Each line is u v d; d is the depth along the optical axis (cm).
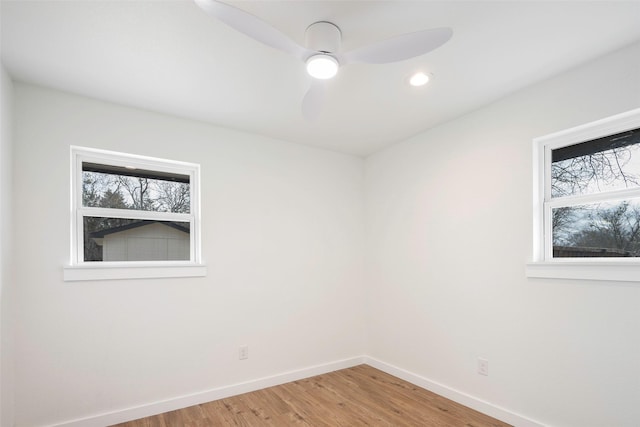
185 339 260
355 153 365
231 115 268
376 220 355
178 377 255
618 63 185
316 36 160
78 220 235
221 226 285
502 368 232
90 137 236
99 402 226
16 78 209
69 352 219
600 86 191
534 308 216
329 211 348
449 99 241
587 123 196
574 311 197
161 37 170
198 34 168
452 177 276
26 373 206
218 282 279
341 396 273
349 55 154
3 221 191
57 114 225
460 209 268
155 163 268
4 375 189
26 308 209
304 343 320
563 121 207
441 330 278
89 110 236
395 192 333
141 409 238
